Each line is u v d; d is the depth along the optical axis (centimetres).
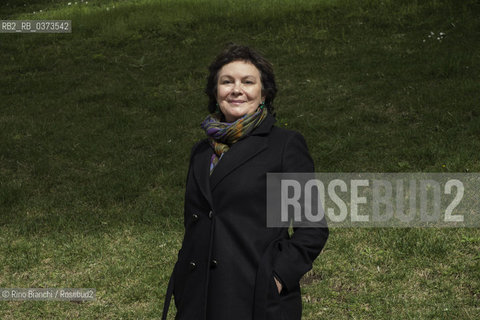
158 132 864
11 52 1384
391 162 665
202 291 210
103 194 663
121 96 1046
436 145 683
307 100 938
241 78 228
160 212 605
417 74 961
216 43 1309
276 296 202
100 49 1346
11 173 755
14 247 540
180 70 1167
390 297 406
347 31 1273
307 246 211
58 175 738
